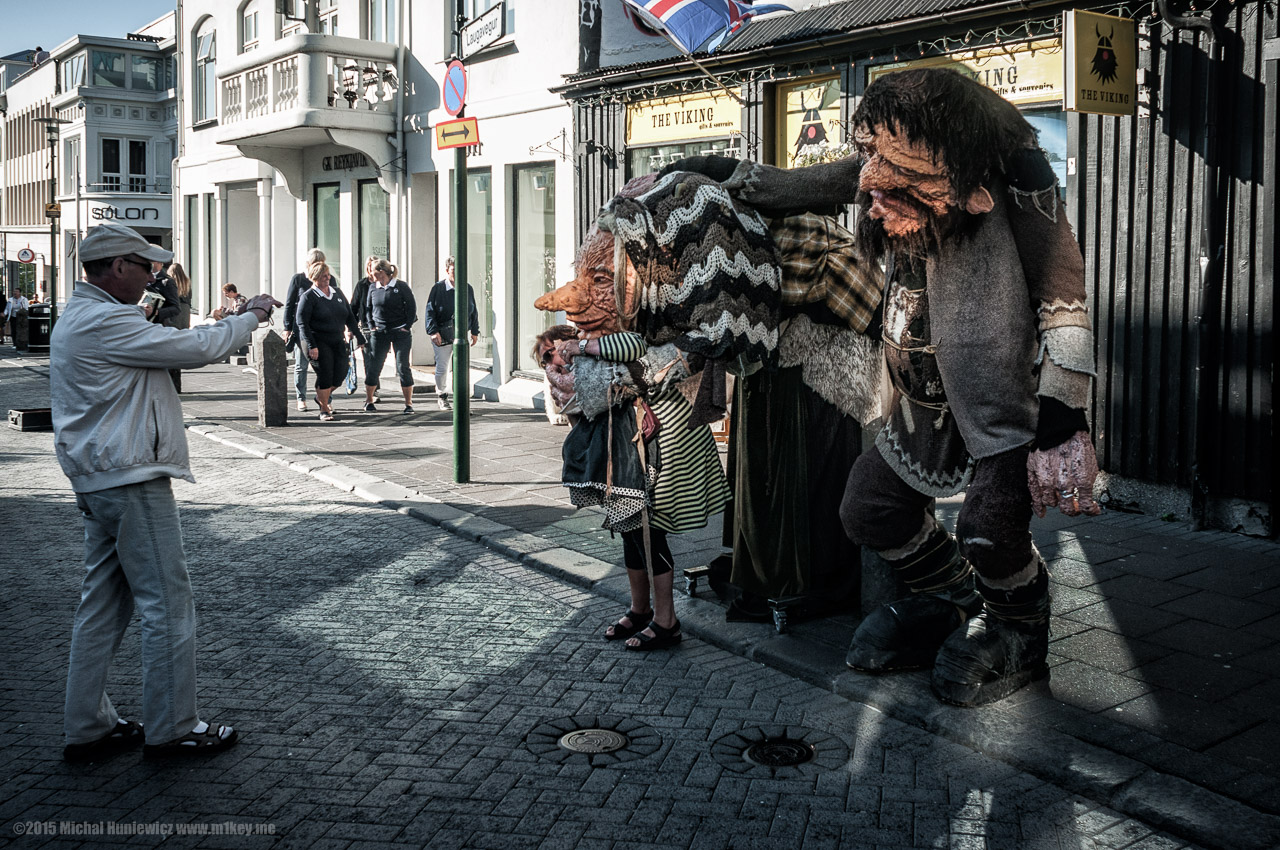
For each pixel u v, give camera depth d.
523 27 13.89
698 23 9.55
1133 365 7.29
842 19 9.01
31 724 4.28
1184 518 7.06
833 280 4.80
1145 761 3.75
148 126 50.59
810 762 3.91
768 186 4.57
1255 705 4.22
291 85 16.81
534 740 4.11
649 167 11.77
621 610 5.67
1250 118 6.57
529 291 14.29
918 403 4.25
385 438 11.32
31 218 62.38
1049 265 3.79
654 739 4.11
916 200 3.73
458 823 3.50
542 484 8.80
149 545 3.90
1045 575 4.32
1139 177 7.16
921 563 4.65
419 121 16.22
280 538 7.26
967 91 3.65
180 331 3.90
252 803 3.63
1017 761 3.84
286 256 21.16
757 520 5.05
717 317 4.45
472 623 5.48
